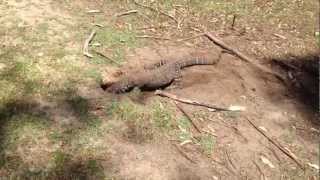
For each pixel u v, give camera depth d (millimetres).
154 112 2234
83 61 2471
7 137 1965
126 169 1930
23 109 2109
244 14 3328
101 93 2283
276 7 3496
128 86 2311
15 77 2277
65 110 2145
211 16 3221
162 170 1960
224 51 2879
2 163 1858
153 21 3020
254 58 2902
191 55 2729
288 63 2924
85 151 1970
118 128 2111
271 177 2098
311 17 3467
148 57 2631
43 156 1916
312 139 2387
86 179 1867
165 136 2135
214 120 2303
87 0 3062
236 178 2031
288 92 2672
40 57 2434
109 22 2885
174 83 2486
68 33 2674
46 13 2820
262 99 2555
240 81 2635
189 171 1992
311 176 2170
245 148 2193
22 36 2568
